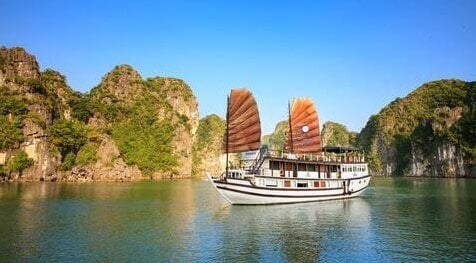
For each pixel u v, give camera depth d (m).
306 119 44.28
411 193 58.16
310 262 19.67
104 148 104.56
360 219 31.70
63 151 95.69
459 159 147.50
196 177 132.75
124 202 43.91
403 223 29.88
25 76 94.94
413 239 24.44
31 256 20.39
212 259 20.09
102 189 64.25
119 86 126.88
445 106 166.62
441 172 154.25
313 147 44.59
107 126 111.56
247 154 41.03
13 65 94.25
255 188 39.19
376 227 28.33
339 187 46.34
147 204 41.91
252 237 24.97
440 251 21.66
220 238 24.66
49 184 75.62
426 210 37.16
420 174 164.62
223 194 38.66
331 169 46.03
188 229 27.42
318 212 35.41
